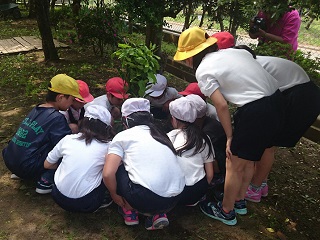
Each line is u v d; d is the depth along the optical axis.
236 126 2.30
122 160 2.39
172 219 2.69
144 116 2.42
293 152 3.91
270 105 2.22
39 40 7.83
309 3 2.83
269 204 3.00
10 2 12.39
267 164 2.77
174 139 2.60
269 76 2.35
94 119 2.51
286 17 4.17
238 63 2.27
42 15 6.03
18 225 2.51
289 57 4.29
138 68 2.86
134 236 2.48
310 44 12.73
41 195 2.82
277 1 2.86
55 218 2.60
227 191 2.51
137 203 2.28
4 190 2.86
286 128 2.61
